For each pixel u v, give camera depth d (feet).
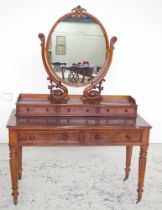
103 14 9.64
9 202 6.84
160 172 8.75
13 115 7.23
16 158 6.51
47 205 6.77
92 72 8.13
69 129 6.45
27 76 10.01
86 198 7.16
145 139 6.69
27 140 6.44
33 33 9.61
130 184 7.96
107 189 7.64
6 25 9.45
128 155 7.97
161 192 7.58
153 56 10.16
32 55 9.80
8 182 7.77
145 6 9.70
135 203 7.02
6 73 9.90
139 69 10.24
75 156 9.82
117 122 6.89
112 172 8.66
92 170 8.75
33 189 7.48
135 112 7.34
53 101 7.68
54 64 8.05
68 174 8.41
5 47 9.64
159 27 9.91
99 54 8.08
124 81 10.31
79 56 8.08
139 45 10.01
